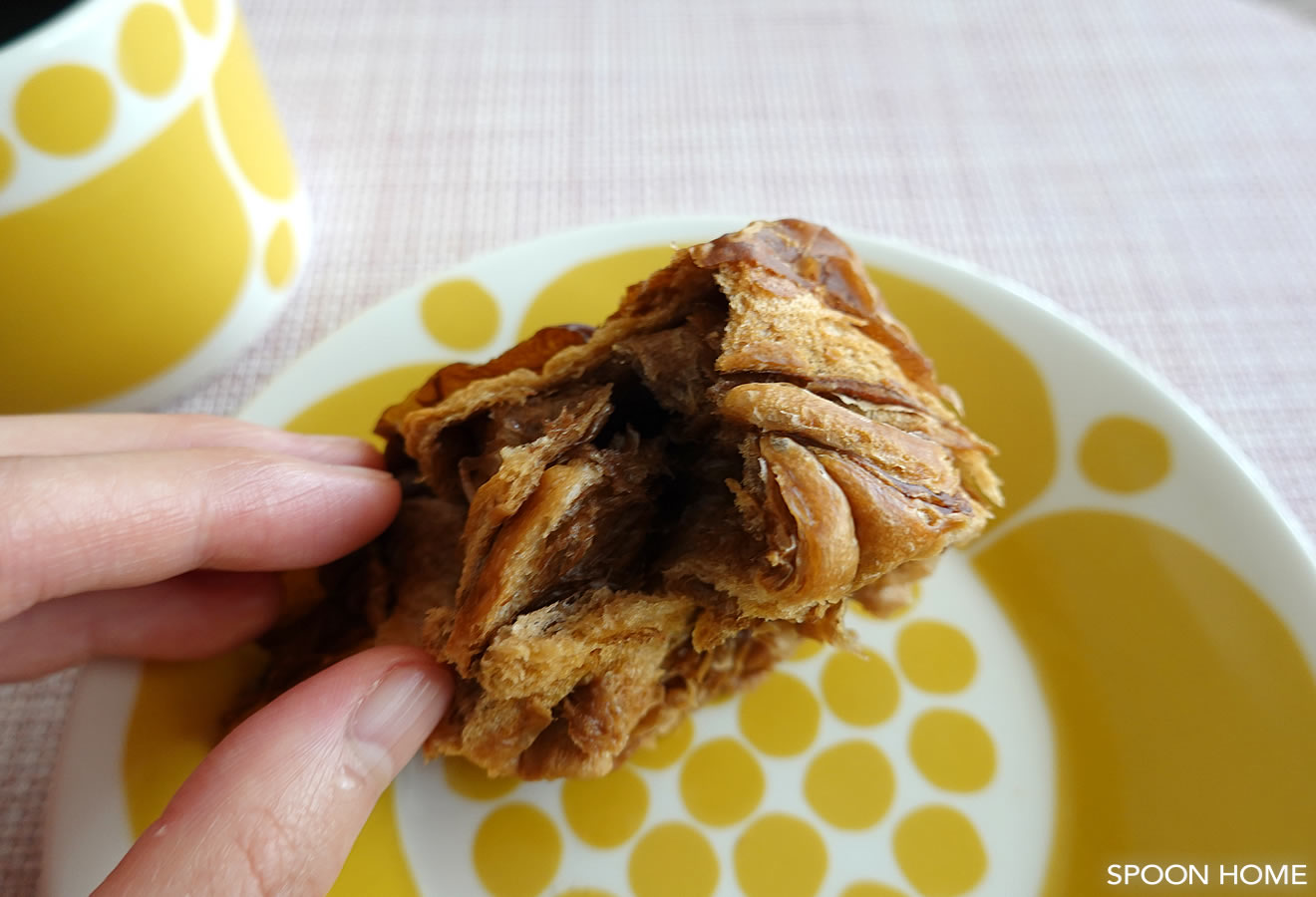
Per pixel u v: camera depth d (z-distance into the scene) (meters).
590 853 0.13
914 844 0.13
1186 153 0.21
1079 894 0.13
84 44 0.12
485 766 0.12
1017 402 0.15
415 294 0.16
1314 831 0.12
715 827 0.13
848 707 0.14
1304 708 0.12
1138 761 0.13
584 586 0.12
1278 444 0.17
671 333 0.12
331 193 0.20
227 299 0.16
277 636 0.14
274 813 0.10
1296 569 0.13
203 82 0.14
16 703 0.14
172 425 0.13
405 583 0.13
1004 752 0.14
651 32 0.23
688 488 0.13
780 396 0.11
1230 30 0.23
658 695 0.13
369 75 0.22
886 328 0.13
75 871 0.11
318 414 0.15
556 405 0.12
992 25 0.23
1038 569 0.14
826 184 0.20
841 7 0.23
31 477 0.11
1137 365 0.15
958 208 0.20
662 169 0.21
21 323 0.13
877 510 0.11
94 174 0.13
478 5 0.23
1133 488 0.14
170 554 0.12
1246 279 0.19
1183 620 0.13
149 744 0.13
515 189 0.20
